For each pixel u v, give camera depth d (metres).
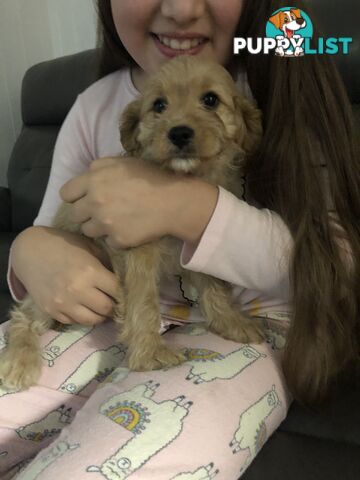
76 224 0.39
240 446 0.27
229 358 0.31
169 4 0.36
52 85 0.85
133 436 0.25
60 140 0.49
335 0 0.53
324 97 0.36
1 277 0.62
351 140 0.37
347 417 0.30
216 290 0.37
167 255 0.36
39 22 0.96
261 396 0.29
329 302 0.32
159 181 0.33
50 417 0.33
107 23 0.47
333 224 0.34
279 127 0.35
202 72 0.35
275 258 0.32
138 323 0.34
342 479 0.27
